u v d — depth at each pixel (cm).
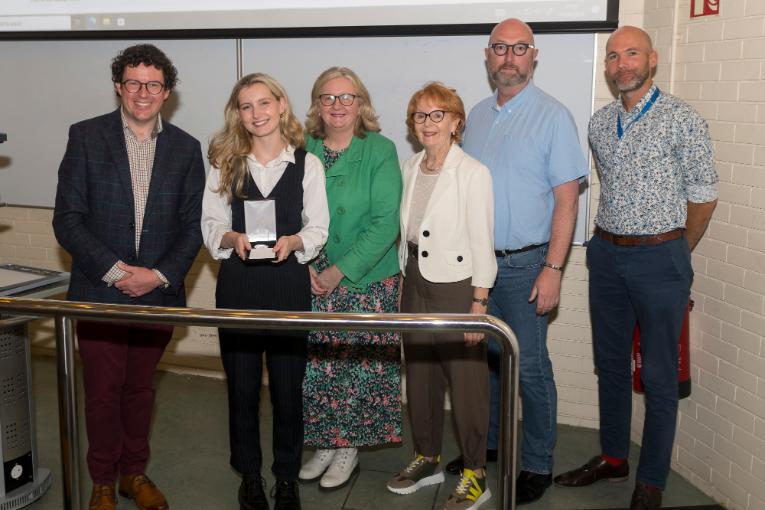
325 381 277
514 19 267
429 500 286
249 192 249
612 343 283
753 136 257
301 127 254
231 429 262
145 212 248
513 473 197
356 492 291
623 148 260
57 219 246
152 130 251
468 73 319
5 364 266
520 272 274
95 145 247
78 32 354
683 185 257
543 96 271
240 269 249
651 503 271
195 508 281
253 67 342
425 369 280
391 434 283
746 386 268
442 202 255
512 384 192
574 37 307
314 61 335
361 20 320
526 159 266
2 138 288
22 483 278
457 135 261
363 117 268
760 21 251
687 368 283
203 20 338
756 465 265
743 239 265
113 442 259
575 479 296
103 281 246
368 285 269
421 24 314
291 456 263
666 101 255
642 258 260
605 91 309
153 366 265
